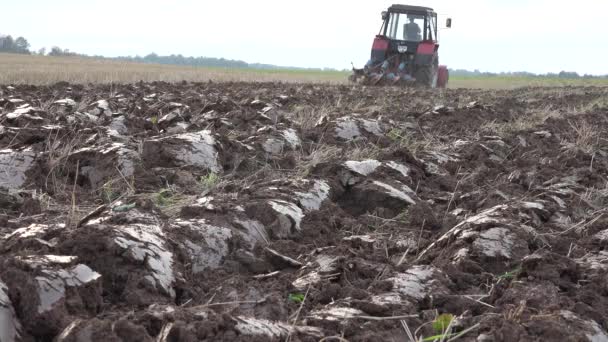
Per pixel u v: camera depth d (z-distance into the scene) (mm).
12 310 2770
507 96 18359
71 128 6586
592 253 4375
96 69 25500
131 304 3158
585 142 8508
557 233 4762
